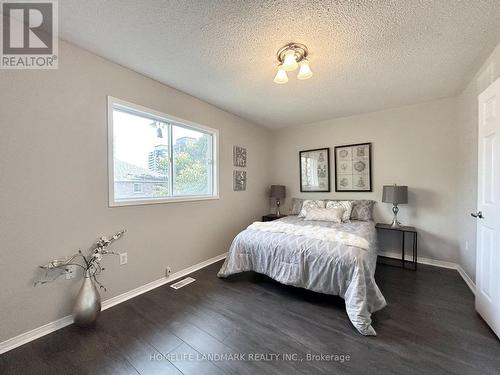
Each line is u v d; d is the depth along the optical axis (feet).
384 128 11.46
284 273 7.43
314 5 4.77
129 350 5.09
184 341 5.38
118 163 7.54
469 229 8.35
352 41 5.96
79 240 6.33
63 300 5.99
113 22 5.33
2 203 5.09
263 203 14.74
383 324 5.92
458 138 9.55
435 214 10.27
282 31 5.60
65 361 4.78
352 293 5.93
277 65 7.22
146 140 8.33
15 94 5.26
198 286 8.30
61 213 5.99
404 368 4.50
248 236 8.59
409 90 9.12
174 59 6.90
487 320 5.74
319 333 5.62
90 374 4.46
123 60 6.96
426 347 5.06
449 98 9.86
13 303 5.24
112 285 7.06
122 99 7.29
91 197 6.58
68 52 6.08
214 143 11.03
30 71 5.49
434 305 6.82
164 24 5.39
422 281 8.54
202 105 10.27
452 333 5.51
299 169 14.33
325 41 5.97
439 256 10.19
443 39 5.87
